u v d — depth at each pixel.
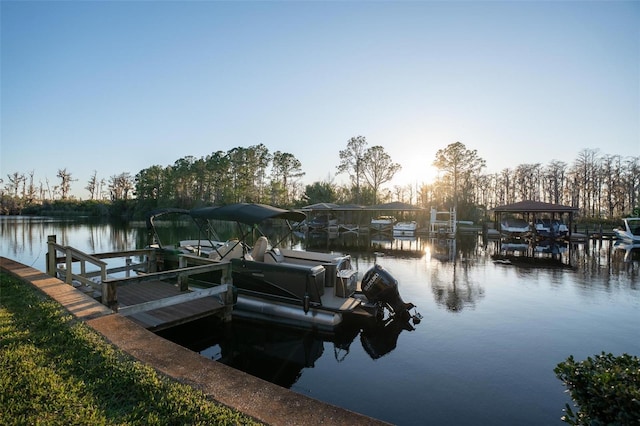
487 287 9.84
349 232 33.94
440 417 3.78
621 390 1.81
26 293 5.51
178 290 7.46
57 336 3.70
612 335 6.13
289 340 6.27
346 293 7.11
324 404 2.54
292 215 7.69
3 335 3.74
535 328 6.49
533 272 12.04
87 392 2.68
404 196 57.75
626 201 41.69
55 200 65.50
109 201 67.00
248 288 7.17
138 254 8.91
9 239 23.42
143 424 2.32
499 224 30.03
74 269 13.05
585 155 44.16
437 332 6.32
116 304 4.97
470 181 44.53
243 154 47.09
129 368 3.01
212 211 7.62
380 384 4.54
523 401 4.09
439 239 26.16
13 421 2.26
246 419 2.33
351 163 49.62
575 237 24.52
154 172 55.34
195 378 2.90
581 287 9.80
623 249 19.20
